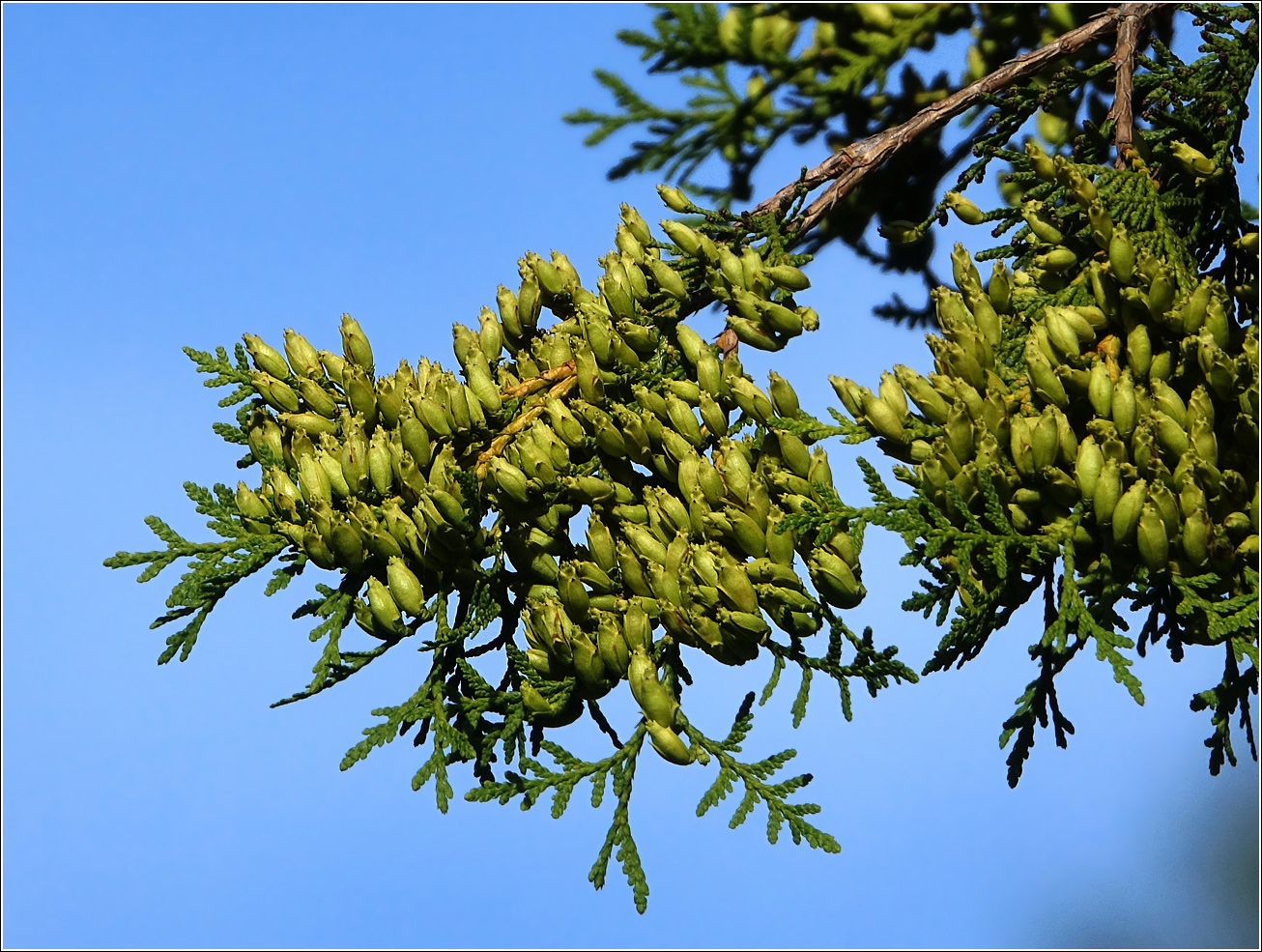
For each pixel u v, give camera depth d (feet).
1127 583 8.35
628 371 9.83
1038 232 9.85
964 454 8.51
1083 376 8.64
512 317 10.52
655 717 8.76
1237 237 10.22
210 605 9.13
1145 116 10.24
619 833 8.77
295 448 9.77
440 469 8.93
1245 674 8.36
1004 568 8.11
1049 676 8.53
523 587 9.57
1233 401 8.39
